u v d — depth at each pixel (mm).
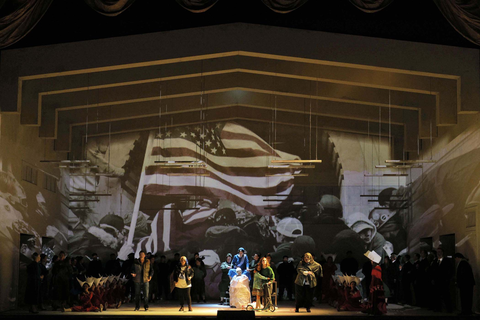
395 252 19641
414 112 18359
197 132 20500
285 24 14477
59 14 14125
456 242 15047
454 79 15055
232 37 14461
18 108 14578
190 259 19672
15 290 14883
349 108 19109
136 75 15672
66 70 14461
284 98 19625
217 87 17578
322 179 20156
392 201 19906
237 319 11602
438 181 16625
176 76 15719
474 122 13961
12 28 12227
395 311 14008
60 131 18438
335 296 16125
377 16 14227
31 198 16234
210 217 20062
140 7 14305
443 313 13344
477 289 13391
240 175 20281
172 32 14523
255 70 15797
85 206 20109
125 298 17500
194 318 11953
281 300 18422
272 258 19766
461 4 11781
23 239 15656
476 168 13742
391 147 20062
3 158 14227
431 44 14258
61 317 12172
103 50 14508
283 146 20312
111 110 18781
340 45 14383
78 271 15273
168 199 20156
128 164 20297
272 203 20094
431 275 14242
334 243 19797
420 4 14023
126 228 20000
